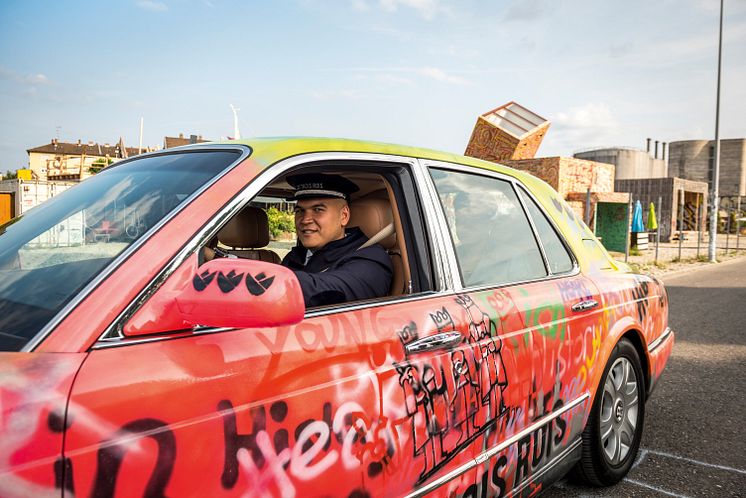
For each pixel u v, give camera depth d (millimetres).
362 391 1586
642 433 3471
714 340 6734
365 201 2387
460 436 1895
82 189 1986
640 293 3287
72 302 1266
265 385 1378
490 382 2029
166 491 1177
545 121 19234
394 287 2297
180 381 1241
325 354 1533
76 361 1159
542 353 2318
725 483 3074
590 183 19391
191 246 1408
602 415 2914
